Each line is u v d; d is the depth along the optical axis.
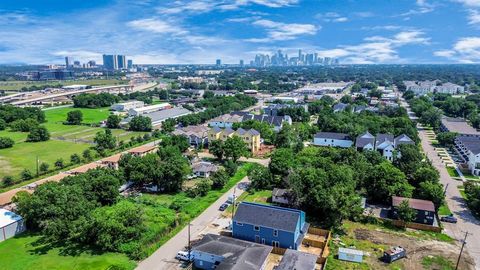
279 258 53.59
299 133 129.75
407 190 71.19
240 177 90.50
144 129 152.25
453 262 52.34
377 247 56.44
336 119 141.62
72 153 114.31
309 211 68.38
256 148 117.94
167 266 50.97
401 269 50.41
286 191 71.88
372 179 74.12
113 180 72.50
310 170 70.12
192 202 73.75
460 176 91.62
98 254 53.69
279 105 193.62
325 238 59.09
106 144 119.56
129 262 51.56
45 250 54.78
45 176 91.38
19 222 60.38
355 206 63.69
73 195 61.94
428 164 87.75
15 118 163.00
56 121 172.88
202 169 91.94
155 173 79.38
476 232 61.72
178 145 109.69
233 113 163.25
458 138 116.75
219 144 101.75
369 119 143.12
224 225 64.06
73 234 57.66
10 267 49.84
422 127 157.50
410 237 59.84
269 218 56.88
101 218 55.97
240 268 45.75
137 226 57.59
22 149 119.38
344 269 50.31
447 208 71.75
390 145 103.62
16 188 81.19
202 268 51.19
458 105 178.00
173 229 61.97
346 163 87.25
